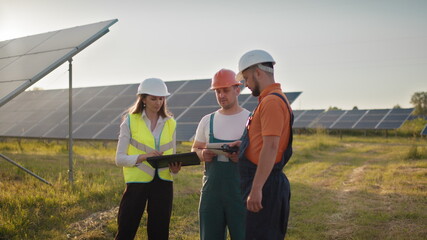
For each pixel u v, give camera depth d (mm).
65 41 8188
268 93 3074
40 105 19703
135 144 4043
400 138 32938
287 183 3137
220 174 3887
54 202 6148
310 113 40312
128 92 18500
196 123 14836
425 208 6707
